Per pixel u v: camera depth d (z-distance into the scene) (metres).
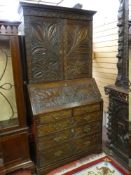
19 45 1.69
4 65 1.70
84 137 2.05
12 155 1.77
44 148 1.81
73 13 1.90
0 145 1.60
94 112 2.07
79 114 1.96
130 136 1.10
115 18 2.22
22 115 1.76
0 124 1.75
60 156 1.93
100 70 2.72
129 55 1.36
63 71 1.98
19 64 1.67
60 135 1.88
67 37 1.94
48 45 1.85
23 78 1.84
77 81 2.08
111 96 2.06
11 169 1.76
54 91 1.89
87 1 2.65
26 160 1.85
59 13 1.83
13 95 1.77
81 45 2.04
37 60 1.82
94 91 2.12
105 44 2.50
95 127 2.11
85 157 2.12
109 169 1.91
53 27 1.84
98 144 2.18
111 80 2.49
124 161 1.96
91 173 1.87
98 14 2.55
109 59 2.47
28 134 1.83
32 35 1.75
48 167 1.88
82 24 2.00
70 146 1.97
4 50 1.66
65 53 1.96
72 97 1.95
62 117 1.85
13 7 2.33
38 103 1.76
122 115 1.93
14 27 1.58
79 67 2.08
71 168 1.94
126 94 1.77
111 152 2.15
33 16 1.72
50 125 1.80
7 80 1.73
